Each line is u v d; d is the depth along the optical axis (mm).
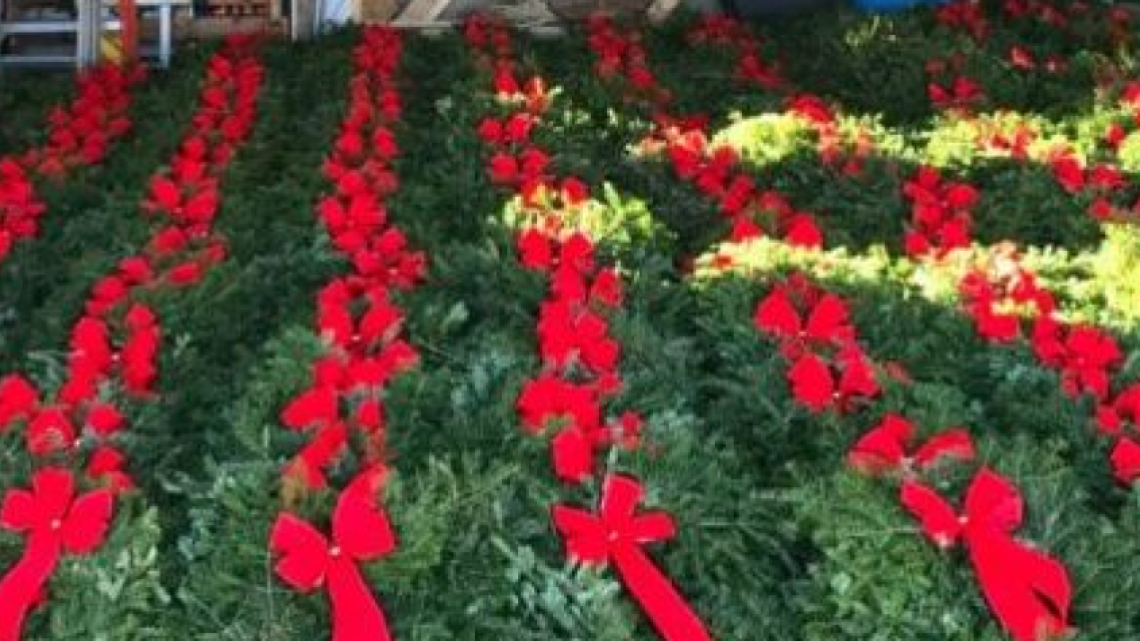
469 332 4340
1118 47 7762
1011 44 8039
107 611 2625
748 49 8297
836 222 5516
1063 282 4660
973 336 4145
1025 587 2645
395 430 3275
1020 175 5777
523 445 3139
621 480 2836
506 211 4996
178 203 5418
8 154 6906
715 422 3689
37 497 2766
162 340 4266
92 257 4961
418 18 9172
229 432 3574
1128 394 3631
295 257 4953
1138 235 4910
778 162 6051
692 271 4812
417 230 5098
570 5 9234
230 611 2678
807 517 2920
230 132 6547
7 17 9391
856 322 4191
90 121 7121
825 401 3514
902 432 3158
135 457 3477
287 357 3625
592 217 4840
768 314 4008
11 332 4754
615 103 7078
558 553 2865
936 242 5273
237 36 8906
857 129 6398
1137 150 6023
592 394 3346
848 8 8930
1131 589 2744
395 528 2738
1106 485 3404
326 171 5668
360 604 2605
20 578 2674
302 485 2826
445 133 6367
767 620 2852
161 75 8484
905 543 2740
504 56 7750
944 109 7109
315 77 7750
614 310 4047
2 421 3344
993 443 3045
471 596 2742
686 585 2910
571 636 2689
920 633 2691
